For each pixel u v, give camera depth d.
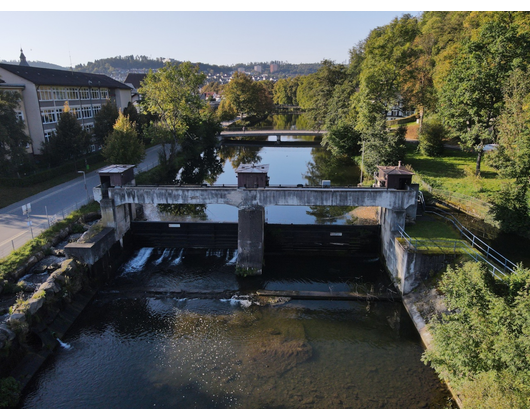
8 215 38.25
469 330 17.91
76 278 28.69
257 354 23.73
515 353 15.38
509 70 43.53
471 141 48.31
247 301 29.47
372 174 57.78
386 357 23.55
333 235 37.19
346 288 31.42
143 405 20.16
